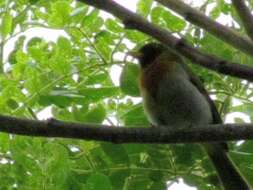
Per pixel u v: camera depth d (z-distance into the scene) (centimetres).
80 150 1002
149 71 1035
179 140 756
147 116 1023
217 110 1045
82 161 991
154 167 994
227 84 1048
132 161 988
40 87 966
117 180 970
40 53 980
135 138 748
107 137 740
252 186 982
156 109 1025
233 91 1047
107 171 978
